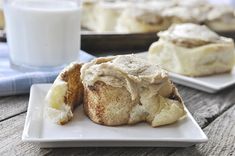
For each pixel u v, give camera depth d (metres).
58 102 0.33
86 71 0.34
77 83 0.35
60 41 0.46
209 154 0.31
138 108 0.33
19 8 0.44
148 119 0.34
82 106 0.36
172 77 0.47
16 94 0.40
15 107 0.37
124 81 0.33
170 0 0.88
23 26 0.44
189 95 0.44
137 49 0.58
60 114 0.32
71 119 0.33
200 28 0.53
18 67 0.46
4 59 0.48
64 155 0.30
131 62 0.34
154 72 0.34
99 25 0.81
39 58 0.45
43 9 0.44
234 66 0.53
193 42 0.50
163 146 0.31
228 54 0.51
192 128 0.33
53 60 0.46
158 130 0.33
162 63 0.52
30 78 0.40
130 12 0.73
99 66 0.33
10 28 0.45
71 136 0.31
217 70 0.50
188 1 0.85
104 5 0.80
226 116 0.38
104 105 0.33
